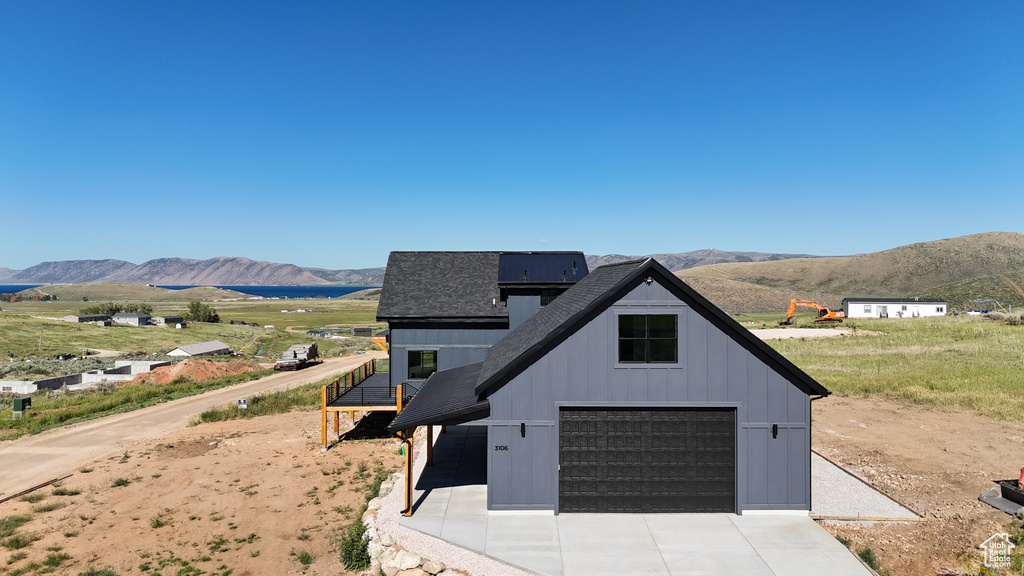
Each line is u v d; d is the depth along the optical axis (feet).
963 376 90.27
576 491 43.11
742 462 42.65
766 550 36.47
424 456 58.85
